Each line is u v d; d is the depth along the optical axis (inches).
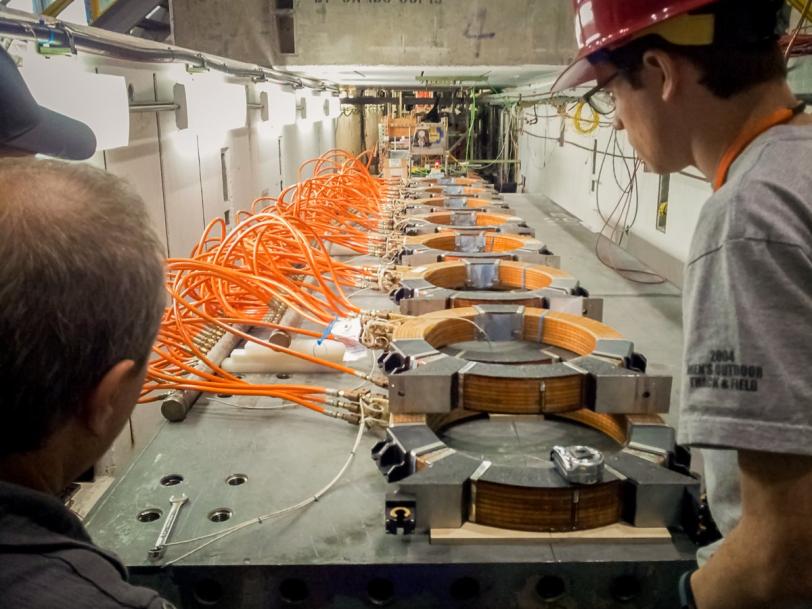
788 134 25.4
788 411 23.1
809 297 23.2
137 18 124.6
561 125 193.9
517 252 87.4
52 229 17.3
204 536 39.8
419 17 95.6
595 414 54.0
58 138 38.1
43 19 50.3
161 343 61.7
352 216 117.2
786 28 29.0
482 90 229.6
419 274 77.1
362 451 49.9
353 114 275.1
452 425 55.7
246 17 96.6
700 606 27.4
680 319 85.4
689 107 27.5
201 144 98.6
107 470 66.5
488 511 40.0
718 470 30.6
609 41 28.1
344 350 63.2
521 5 95.4
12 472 19.1
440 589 37.9
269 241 81.9
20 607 16.5
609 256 115.7
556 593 38.9
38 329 17.0
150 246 19.8
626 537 39.2
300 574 37.5
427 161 229.8
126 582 19.4
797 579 24.2
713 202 25.4
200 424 54.0
